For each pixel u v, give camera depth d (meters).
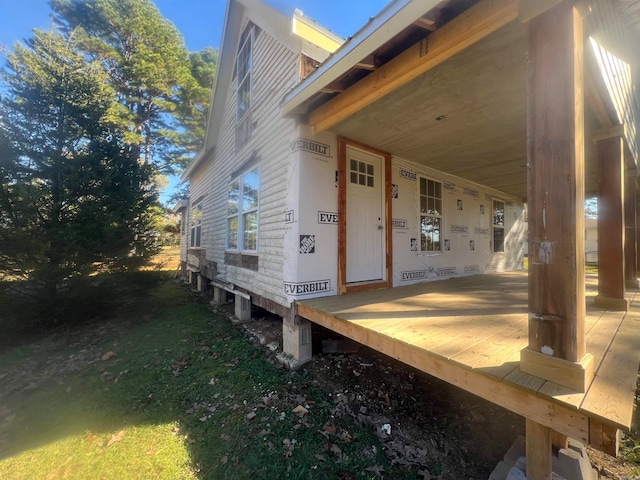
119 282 6.57
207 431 2.62
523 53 2.35
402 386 3.26
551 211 1.46
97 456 2.38
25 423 2.85
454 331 2.40
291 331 3.82
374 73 2.79
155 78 17.31
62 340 5.27
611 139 3.09
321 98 3.45
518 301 3.62
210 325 5.76
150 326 5.87
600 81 2.30
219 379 3.52
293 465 2.21
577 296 1.42
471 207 6.83
